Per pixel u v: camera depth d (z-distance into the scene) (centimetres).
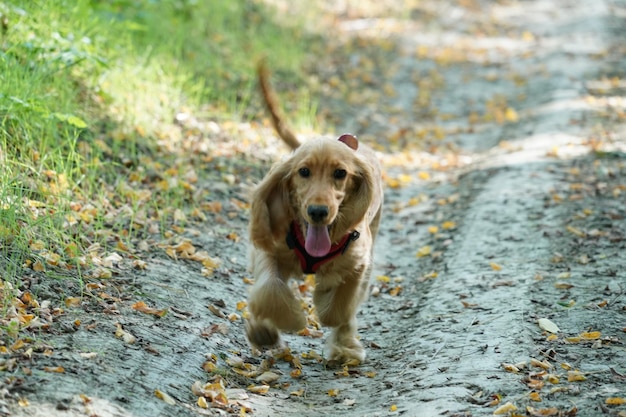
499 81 1877
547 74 1859
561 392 600
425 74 1908
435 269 916
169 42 1422
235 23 1777
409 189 1227
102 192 897
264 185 659
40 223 747
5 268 680
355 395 640
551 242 938
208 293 775
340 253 674
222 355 675
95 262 746
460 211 1090
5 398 505
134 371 590
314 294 714
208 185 1040
